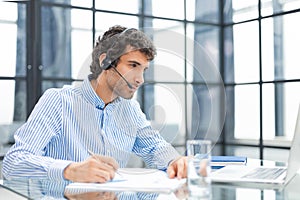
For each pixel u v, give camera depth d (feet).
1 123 11.00
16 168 3.66
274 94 13.28
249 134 13.85
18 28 11.42
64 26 12.01
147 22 13.00
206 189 2.60
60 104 4.16
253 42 13.76
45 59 11.77
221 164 4.25
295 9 12.62
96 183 3.15
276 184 3.14
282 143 12.98
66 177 3.38
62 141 4.14
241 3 13.93
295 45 12.71
